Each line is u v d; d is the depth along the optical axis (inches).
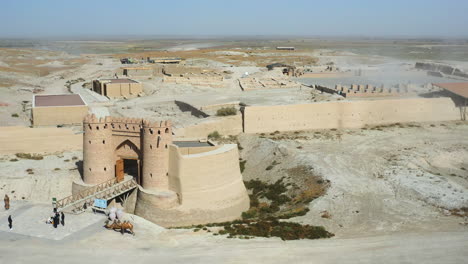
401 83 3334.2
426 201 1407.5
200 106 2635.3
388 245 1117.7
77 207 1344.7
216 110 2551.7
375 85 3334.2
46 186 1585.9
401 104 2484.0
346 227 1246.9
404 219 1284.4
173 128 2080.5
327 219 1302.9
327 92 3080.7
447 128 2394.2
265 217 1409.9
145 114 2620.6
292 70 4313.5
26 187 1567.4
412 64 4896.7
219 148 1488.7
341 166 1742.1
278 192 1646.2
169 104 2920.8
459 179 1658.5
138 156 1489.9
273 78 3836.1
